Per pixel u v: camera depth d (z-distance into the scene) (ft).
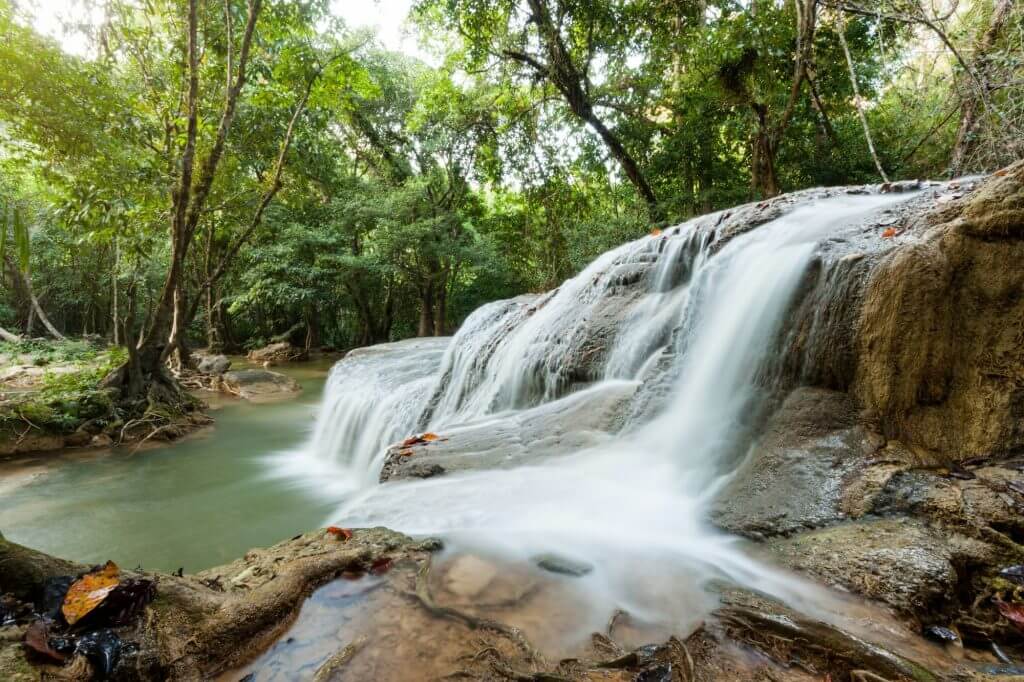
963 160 26.89
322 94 41.14
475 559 7.30
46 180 33.01
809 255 11.51
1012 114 24.21
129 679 4.58
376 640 5.41
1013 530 6.82
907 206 12.39
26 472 25.43
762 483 9.13
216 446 31.17
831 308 10.38
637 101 50.01
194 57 29.99
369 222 73.10
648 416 13.02
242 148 44.73
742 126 38.88
